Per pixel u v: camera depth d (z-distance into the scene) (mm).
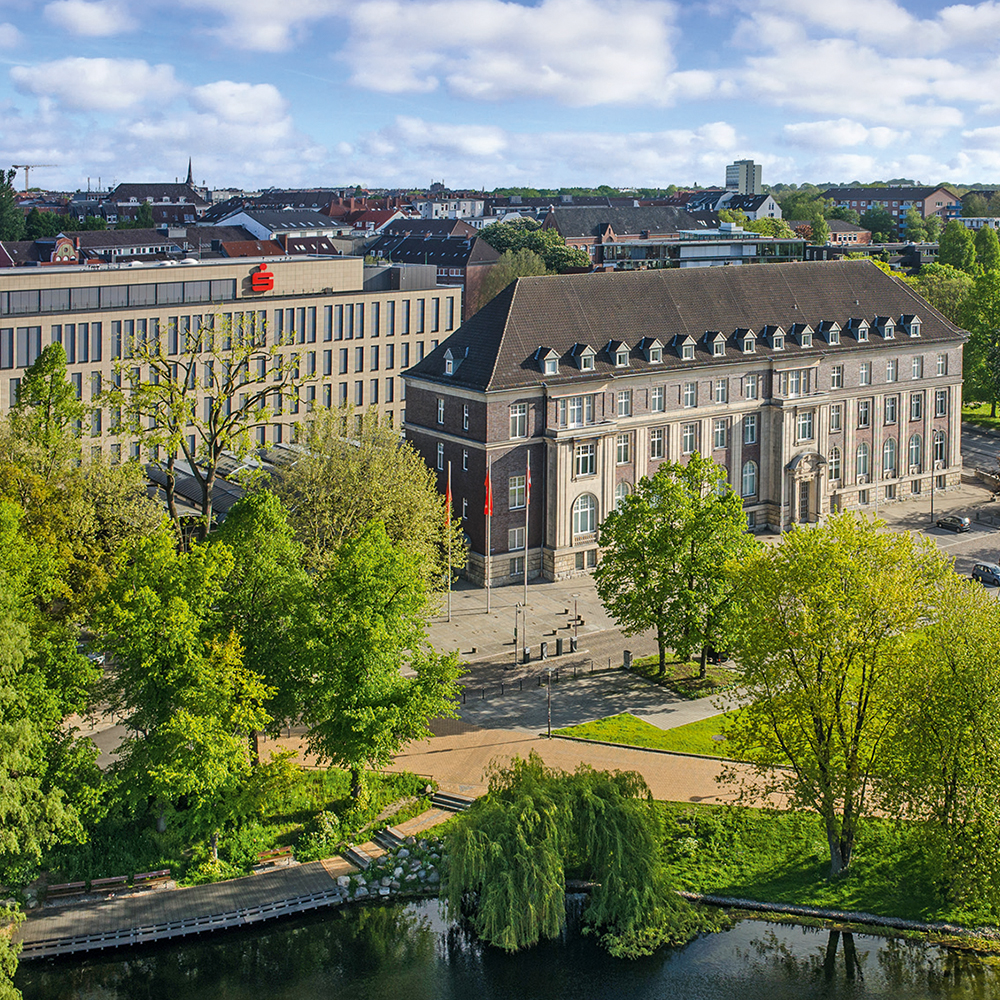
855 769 59812
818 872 61812
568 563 105062
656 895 58188
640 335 108375
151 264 127938
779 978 55031
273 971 56156
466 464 103312
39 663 61188
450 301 145125
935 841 57500
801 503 119625
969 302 165250
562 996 54125
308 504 86750
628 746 73750
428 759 72500
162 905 59344
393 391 142375
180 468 117062
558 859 57219
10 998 48469
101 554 77062
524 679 83938
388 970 56094
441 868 60719
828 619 57781
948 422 130750
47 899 59531
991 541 114250
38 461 78938
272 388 87875
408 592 66875
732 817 65438
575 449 103312
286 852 63656
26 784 55906
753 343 114250
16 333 111250
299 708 66562
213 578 63812
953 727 56406
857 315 122625
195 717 59312
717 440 114000
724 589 80000
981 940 57094
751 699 78562
